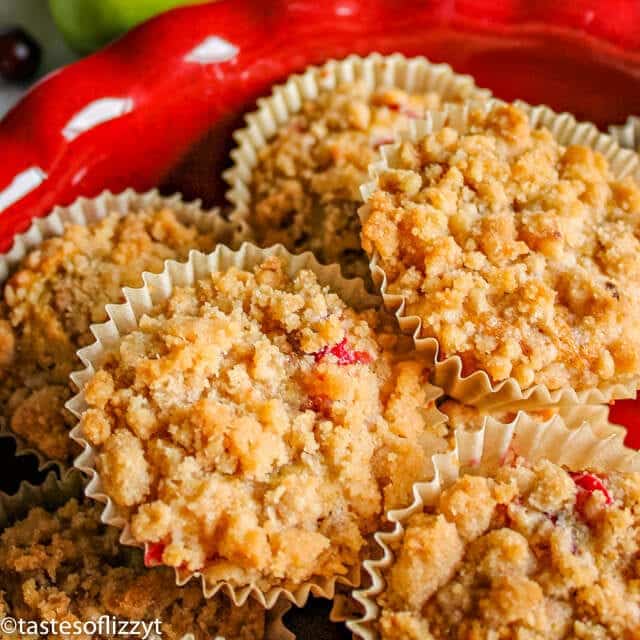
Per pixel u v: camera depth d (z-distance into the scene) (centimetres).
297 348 25
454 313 25
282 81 30
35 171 28
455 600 23
